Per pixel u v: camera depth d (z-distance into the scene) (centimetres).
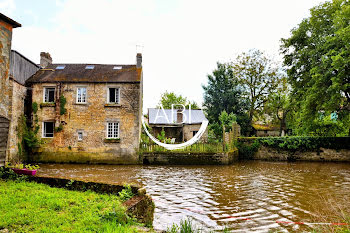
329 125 2675
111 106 2214
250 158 2667
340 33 1886
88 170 1812
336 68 1925
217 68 4041
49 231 481
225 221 793
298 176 1648
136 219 600
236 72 3884
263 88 3803
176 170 1877
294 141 2555
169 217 819
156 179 1505
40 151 2170
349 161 2467
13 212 574
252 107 3903
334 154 2497
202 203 997
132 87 2234
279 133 4028
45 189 806
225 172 1802
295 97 2550
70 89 2225
